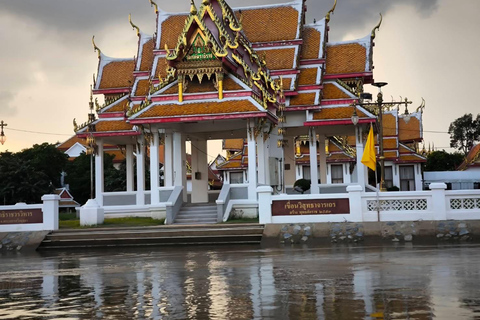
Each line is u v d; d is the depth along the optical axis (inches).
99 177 1700.3
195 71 1397.6
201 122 1518.2
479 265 650.2
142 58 1872.5
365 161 1196.5
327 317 419.2
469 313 413.1
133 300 518.6
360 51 1879.9
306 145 2529.5
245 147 2586.1
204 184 1681.8
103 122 1722.4
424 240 999.6
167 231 1155.9
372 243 992.9
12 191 2600.9
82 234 1182.3
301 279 595.8
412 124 2760.8
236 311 451.8
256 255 865.5
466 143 4350.4
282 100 1612.9
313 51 1827.0
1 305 516.1
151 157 1486.2
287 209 1094.4
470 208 1044.5
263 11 1892.2
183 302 498.6
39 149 2933.1
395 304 451.2
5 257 1040.8
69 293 573.6
